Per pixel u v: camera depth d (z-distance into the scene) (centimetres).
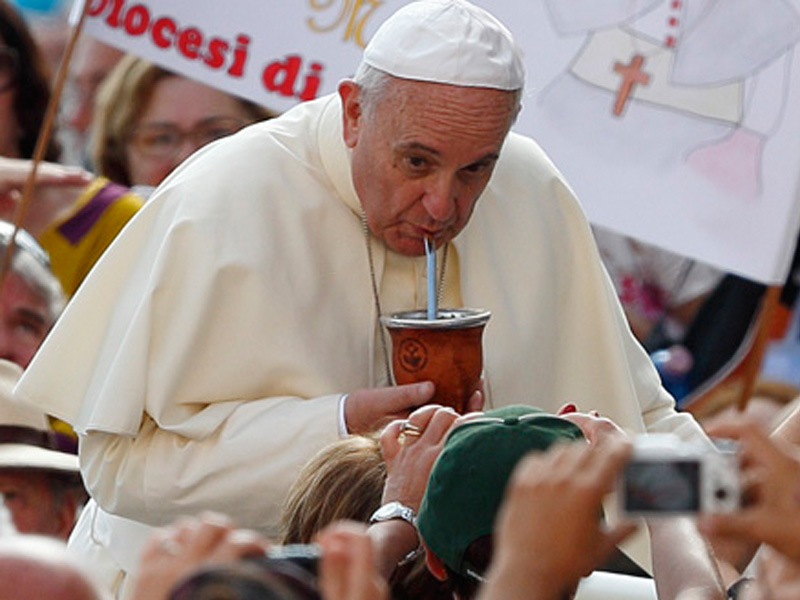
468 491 1036
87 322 1579
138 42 1883
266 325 1536
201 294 1525
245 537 819
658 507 779
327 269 1574
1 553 777
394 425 1199
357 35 1833
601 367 1672
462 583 1073
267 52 1856
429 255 1478
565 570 801
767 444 773
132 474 1534
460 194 1461
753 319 2400
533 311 1633
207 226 1541
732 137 1762
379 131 1448
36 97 2409
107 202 2197
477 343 1457
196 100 2309
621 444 789
